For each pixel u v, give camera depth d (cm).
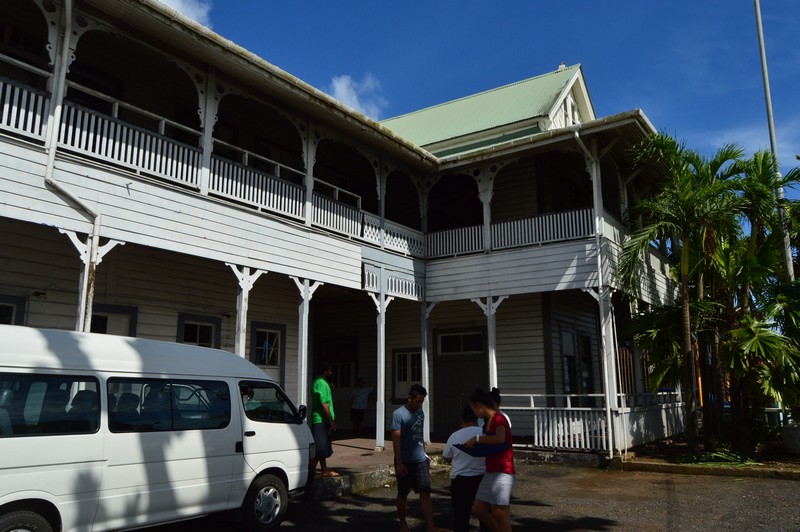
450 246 1591
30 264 1004
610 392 1292
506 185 1730
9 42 1022
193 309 1259
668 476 1130
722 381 1389
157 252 1202
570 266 1387
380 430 1356
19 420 517
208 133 1068
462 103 2361
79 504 543
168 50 1011
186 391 665
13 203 793
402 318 1836
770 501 884
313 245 1259
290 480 755
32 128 887
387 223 1500
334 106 1235
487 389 1644
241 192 1123
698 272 1381
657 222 1294
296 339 1518
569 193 1853
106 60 1162
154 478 606
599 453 1260
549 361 1567
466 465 598
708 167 1284
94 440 563
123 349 624
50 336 570
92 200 886
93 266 866
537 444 1358
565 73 2192
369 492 995
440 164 1579
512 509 864
